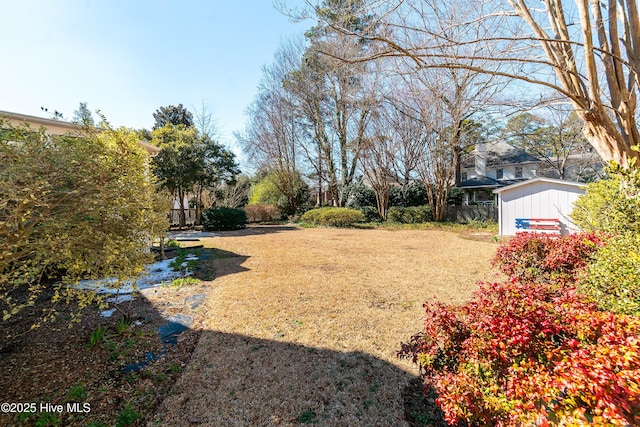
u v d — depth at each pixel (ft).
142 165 14.35
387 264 20.08
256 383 7.41
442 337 5.82
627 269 5.91
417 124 42.65
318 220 50.39
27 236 7.07
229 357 8.56
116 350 8.86
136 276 10.25
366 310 11.91
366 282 15.79
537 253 11.14
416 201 51.55
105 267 8.87
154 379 7.55
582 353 3.88
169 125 50.70
